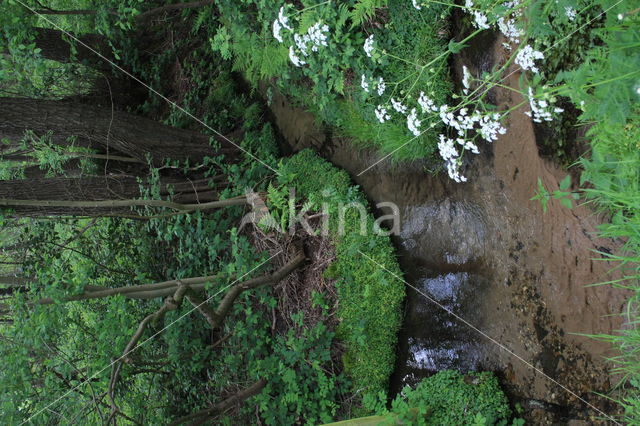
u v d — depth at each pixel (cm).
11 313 526
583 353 304
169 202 466
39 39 627
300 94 485
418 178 424
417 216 429
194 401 511
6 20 529
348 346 435
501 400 351
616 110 204
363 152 468
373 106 405
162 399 521
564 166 291
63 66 686
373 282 432
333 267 451
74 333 449
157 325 521
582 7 257
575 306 306
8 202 435
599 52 233
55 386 404
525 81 308
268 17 434
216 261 526
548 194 310
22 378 381
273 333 487
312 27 374
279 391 457
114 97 709
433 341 411
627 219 240
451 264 402
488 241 372
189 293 394
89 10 603
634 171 226
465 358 389
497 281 366
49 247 534
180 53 687
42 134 508
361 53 389
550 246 319
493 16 299
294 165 511
